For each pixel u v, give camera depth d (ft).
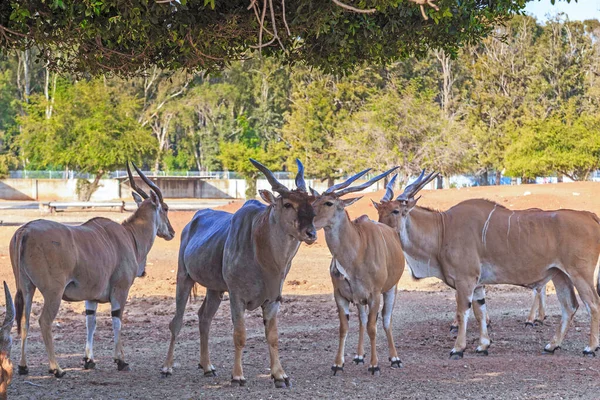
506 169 253.44
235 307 43.75
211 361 52.75
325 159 283.18
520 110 307.99
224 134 388.57
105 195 342.44
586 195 146.92
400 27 55.16
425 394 42.78
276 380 44.16
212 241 46.06
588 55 339.77
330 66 58.13
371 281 48.24
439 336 62.75
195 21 51.06
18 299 45.68
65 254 45.52
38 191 338.34
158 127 393.50
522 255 56.18
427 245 57.31
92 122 253.44
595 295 55.52
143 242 53.78
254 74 394.11
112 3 46.01
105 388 43.91
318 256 123.85
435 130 232.53
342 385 44.93
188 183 355.36
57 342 60.18
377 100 247.09
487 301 82.53
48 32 50.90
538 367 50.60
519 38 333.42
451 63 350.02
